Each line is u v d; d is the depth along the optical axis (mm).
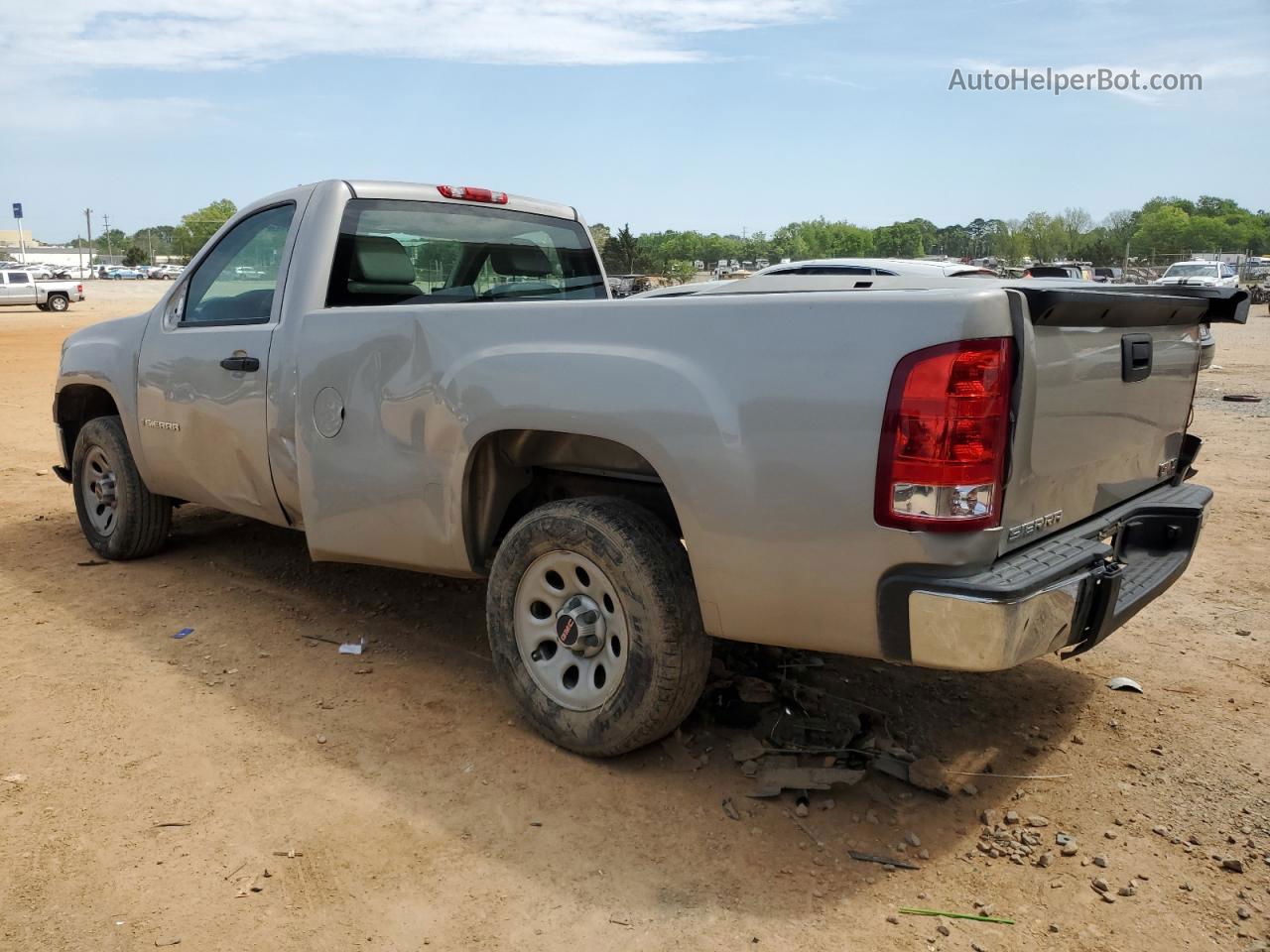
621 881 2615
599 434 2957
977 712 3605
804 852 2748
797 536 2650
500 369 3184
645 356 2877
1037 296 2527
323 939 2381
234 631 4309
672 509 3441
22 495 6973
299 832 2807
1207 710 3656
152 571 5133
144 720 3461
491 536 3545
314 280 4004
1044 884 2629
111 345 5066
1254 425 10297
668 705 2998
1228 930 2461
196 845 2736
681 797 3000
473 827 2846
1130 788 3102
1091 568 2721
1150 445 3434
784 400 2627
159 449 4785
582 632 3115
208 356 4379
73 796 2963
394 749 3289
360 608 4609
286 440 4035
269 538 5727
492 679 3848
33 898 2494
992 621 2420
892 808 2973
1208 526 6277
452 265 4527
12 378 14984
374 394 3604
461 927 2434
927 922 2471
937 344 2434
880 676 3879
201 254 4660
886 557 2537
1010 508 2572
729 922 2461
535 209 4934
